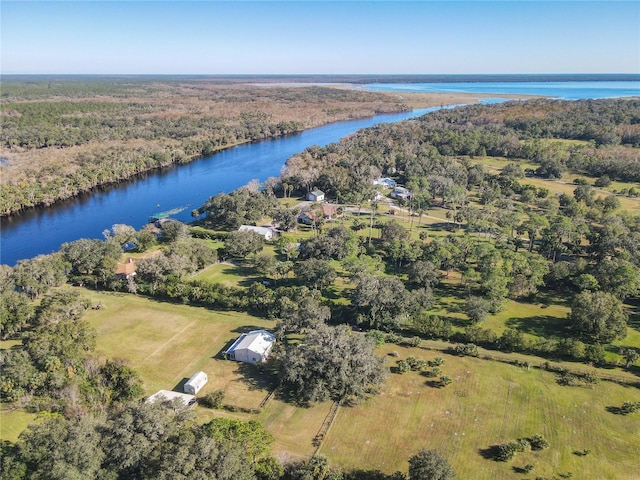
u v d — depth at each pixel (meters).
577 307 89.88
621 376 78.00
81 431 49.94
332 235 132.75
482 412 69.75
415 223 161.00
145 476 46.78
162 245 142.75
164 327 94.00
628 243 118.25
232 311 101.31
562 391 74.69
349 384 71.12
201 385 74.62
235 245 128.25
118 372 72.00
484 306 93.12
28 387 67.88
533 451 61.91
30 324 91.88
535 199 179.62
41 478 46.03
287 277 117.56
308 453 61.38
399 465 59.53
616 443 63.53
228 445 50.41
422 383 76.75
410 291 104.44
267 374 79.31
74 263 116.19
